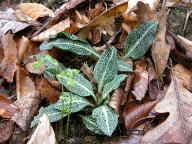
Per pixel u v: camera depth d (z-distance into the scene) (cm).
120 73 24
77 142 22
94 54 24
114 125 20
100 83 23
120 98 22
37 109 23
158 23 24
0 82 25
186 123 21
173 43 25
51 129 20
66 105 22
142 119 22
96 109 21
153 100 23
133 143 21
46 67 24
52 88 23
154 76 24
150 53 25
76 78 23
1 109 23
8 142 22
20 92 24
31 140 20
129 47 25
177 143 21
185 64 25
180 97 22
